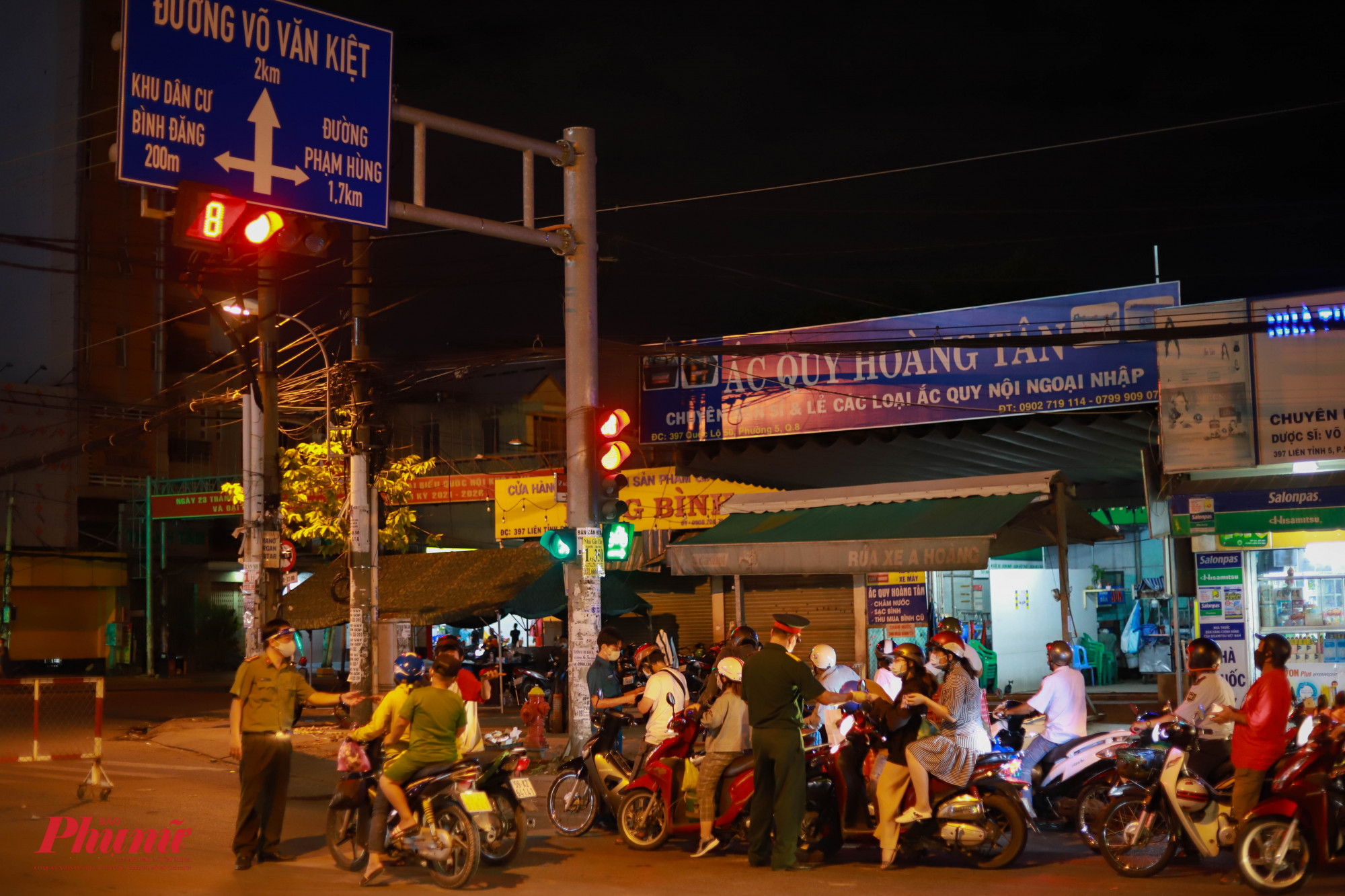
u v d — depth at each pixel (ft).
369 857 27.55
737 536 51.16
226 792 43.68
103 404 153.38
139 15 32.89
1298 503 51.65
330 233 36.47
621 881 28.04
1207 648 30.78
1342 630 51.65
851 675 36.52
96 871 28.68
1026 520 49.42
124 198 159.43
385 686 56.95
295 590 85.05
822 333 68.18
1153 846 28.73
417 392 128.88
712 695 33.01
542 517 85.97
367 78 37.37
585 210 45.75
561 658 71.46
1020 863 29.73
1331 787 26.35
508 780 29.99
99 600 151.64
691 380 72.13
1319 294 52.90
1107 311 59.98
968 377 63.72
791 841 28.99
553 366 127.44
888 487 51.65
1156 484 57.11
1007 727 38.29
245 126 34.53
